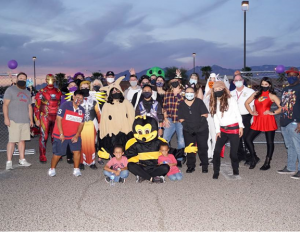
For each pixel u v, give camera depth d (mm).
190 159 6840
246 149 7707
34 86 10914
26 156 8547
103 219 4328
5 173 6785
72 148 6473
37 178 6379
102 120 7000
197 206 4766
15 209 4715
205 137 6723
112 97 6992
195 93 7367
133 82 8227
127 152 6223
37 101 7656
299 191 5418
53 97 7652
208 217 4363
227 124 6285
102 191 5539
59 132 6387
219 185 5820
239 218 4316
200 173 6727
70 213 4543
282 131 6672
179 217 4371
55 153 6438
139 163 6215
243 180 6133
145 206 4793
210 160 7719
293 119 6293
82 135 7062
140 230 3996
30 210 4668
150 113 6922
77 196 5270
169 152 6488
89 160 7141
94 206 4809
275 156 8273
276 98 6762
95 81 7828
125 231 3973
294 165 6598
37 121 7727
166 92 7562
